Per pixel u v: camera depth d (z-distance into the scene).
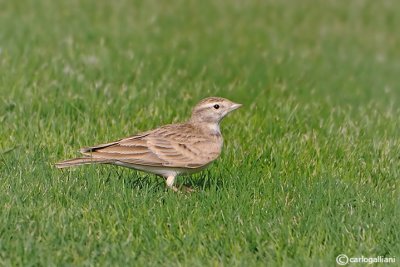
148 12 35.66
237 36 32.72
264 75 26.22
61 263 12.86
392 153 18.41
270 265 12.95
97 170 16.53
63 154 17.64
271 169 17.19
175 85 23.52
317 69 28.55
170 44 29.86
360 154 18.30
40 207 14.57
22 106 20.20
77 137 18.47
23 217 14.16
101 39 28.17
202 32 32.84
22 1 35.38
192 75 25.31
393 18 38.47
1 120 19.38
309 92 24.59
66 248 13.24
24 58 24.73
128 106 20.59
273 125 19.80
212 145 16.09
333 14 38.56
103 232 13.88
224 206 14.95
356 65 29.95
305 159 17.77
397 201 15.45
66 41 27.84
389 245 13.74
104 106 20.48
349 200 15.52
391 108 22.84
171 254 13.30
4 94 21.11
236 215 14.59
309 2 40.59
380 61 31.19
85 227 13.95
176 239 13.73
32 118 19.56
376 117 21.62
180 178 16.78
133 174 16.94
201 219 14.27
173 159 15.59
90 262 12.84
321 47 32.41
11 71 23.03
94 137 18.53
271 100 22.69
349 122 20.47
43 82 22.47
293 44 32.41
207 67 26.64
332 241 13.79
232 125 19.92
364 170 17.44
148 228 14.03
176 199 15.16
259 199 15.52
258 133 19.33
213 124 16.30
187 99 21.92
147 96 21.89
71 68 24.19
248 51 30.06
